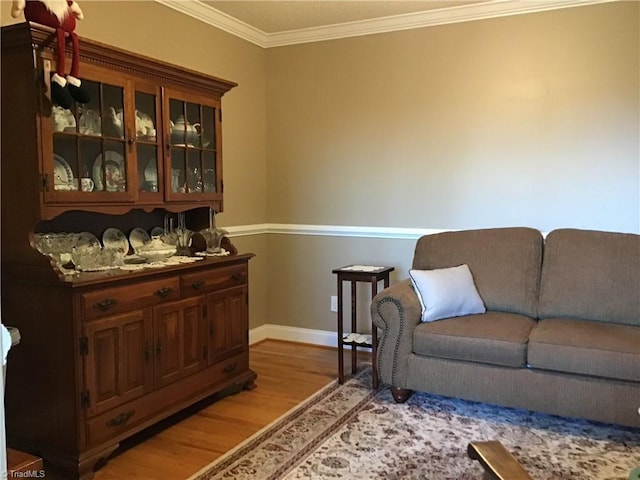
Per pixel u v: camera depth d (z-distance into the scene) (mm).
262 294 4605
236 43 4172
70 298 2346
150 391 2734
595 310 3148
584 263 3254
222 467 2479
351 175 4293
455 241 3625
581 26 3559
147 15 3391
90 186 2596
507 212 3838
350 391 3426
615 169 3545
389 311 3160
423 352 3088
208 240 3355
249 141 4367
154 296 2738
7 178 2418
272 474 2406
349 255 4348
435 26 3932
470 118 3891
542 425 2893
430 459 2523
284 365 3973
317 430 2852
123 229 3199
